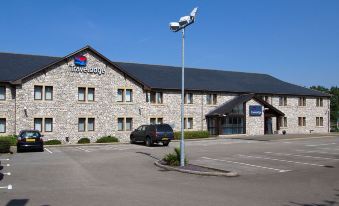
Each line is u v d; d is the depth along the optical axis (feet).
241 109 142.20
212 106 140.56
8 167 57.82
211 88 139.44
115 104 119.55
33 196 35.88
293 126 164.14
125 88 121.60
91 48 114.62
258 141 117.29
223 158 70.64
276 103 158.30
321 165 60.90
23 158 70.79
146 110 125.39
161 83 131.13
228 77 162.91
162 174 51.42
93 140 114.93
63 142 109.91
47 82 108.17
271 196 36.29
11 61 114.32
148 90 125.49
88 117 114.62
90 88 115.75
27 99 104.94
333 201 34.19
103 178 47.75
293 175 50.52
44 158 70.69
